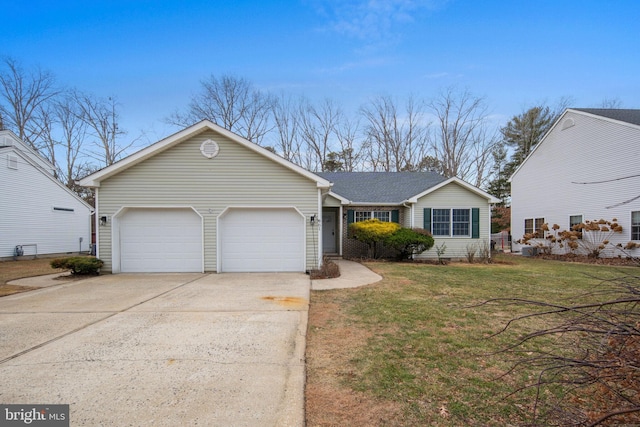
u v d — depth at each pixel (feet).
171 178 31.96
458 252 45.93
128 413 8.48
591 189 48.21
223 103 83.87
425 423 8.02
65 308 18.97
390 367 11.12
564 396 8.20
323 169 88.28
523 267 37.37
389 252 46.96
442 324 15.75
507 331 14.61
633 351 6.70
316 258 32.53
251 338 14.01
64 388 9.81
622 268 35.35
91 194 85.30
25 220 51.72
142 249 32.12
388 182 54.65
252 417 8.31
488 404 8.81
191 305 19.58
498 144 100.48
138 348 12.93
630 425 6.69
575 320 7.81
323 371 10.87
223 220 32.65
